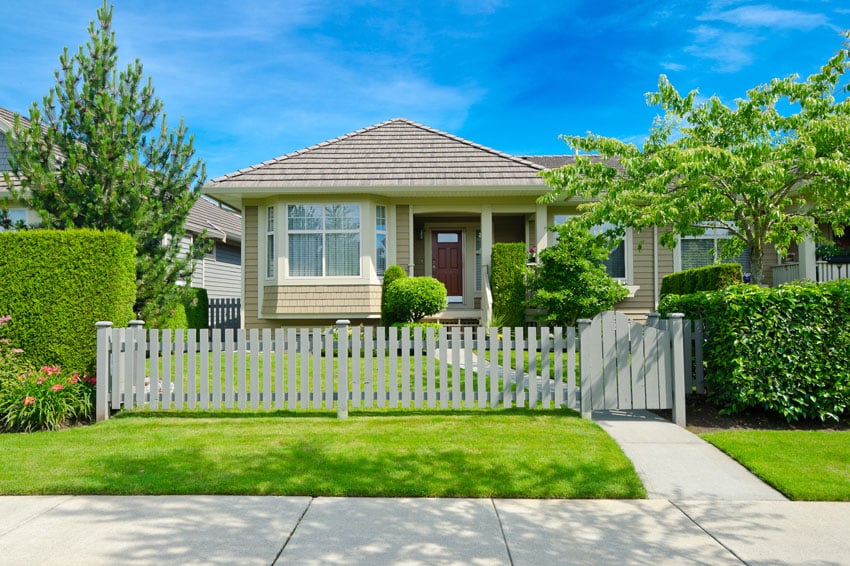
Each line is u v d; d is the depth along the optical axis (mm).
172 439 5297
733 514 3738
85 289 6914
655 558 3105
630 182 8258
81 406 6199
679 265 14070
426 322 13180
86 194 8523
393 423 5875
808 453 4863
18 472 4410
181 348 6297
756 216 8039
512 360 9891
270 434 5445
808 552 3180
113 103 8719
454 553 3160
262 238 13820
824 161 6391
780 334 5918
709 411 6418
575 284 11852
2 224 8516
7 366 6473
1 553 3146
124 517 3645
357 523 3559
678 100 7984
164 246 9734
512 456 4758
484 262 13852
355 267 13273
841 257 12859
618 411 6539
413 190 13047
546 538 3359
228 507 3814
